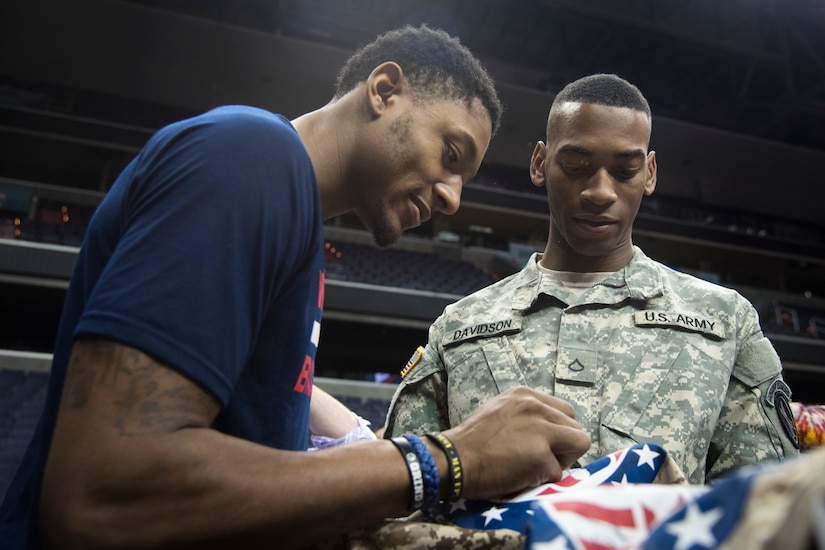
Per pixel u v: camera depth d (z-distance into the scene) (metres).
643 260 1.57
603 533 0.55
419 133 1.07
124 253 0.78
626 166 1.45
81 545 0.69
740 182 15.89
